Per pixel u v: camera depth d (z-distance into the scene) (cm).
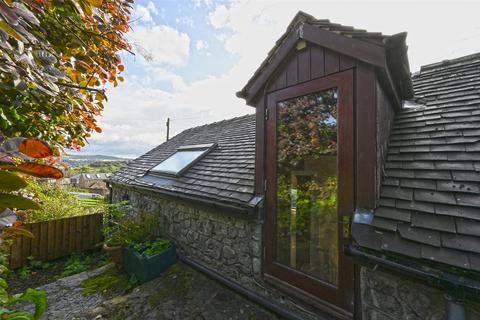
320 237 258
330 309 235
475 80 311
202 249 414
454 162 211
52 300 383
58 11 154
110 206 629
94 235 668
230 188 376
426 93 335
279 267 289
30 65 106
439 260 158
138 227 499
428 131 257
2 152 66
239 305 318
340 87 233
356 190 219
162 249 447
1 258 229
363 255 190
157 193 509
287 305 283
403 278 183
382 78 220
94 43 194
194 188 434
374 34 202
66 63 182
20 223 124
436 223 179
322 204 256
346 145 227
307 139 269
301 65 269
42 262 571
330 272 244
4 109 144
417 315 183
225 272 369
